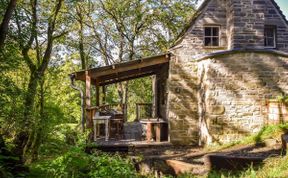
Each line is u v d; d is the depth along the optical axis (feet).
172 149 39.01
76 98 57.11
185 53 44.16
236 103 40.01
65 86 55.01
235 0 43.52
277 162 21.09
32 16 34.86
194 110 43.75
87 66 79.82
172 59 43.88
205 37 45.39
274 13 45.01
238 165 23.17
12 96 26.61
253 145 33.53
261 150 29.60
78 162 15.48
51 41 38.09
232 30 43.45
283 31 45.14
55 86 51.98
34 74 34.14
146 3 69.87
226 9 45.57
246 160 23.06
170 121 43.21
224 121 39.68
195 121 43.57
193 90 43.98
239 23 43.39
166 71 46.93
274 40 45.19
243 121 39.93
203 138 41.06
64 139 31.94
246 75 40.29
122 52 75.15
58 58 56.95
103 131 48.49
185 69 44.06
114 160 17.15
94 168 16.15
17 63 28.32
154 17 71.92
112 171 16.03
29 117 29.12
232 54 40.22
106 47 78.43
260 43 43.60
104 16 73.41
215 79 39.93
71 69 60.18
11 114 26.53
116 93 90.74
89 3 68.33
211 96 39.70
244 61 40.37
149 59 42.98
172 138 42.63
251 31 43.55
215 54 39.73
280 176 17.81
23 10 34.27
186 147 40.68
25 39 31.40
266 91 40.47
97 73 40.75
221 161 23.94
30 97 30.53
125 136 45.96
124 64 41.50
